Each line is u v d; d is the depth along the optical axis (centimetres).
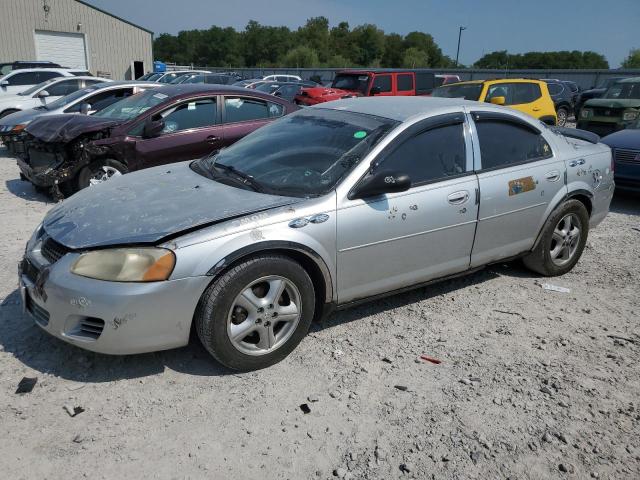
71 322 299
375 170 359
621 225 695
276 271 321
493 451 271
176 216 319
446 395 314
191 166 422
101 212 335
